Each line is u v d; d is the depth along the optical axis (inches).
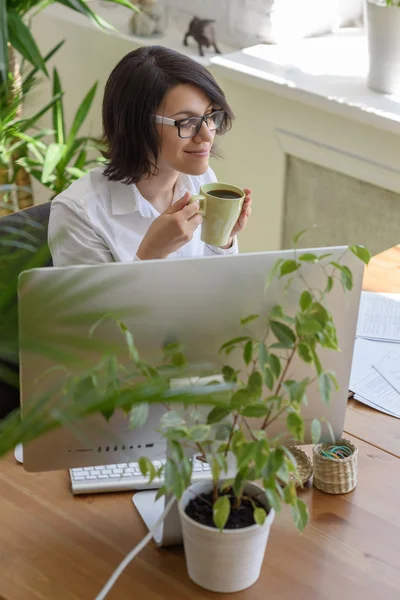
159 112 75.2
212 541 52.1
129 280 52.6
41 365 53.4
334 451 64.7
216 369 56.6
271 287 55.7
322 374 53.1
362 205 121.4
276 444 54.1
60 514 60.6
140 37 137.4
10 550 57.4
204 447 54.6
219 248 79.7
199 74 75.5
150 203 82.7
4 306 50.8
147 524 59.6
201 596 54.3
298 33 132.6
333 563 57.3
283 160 127.3
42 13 151.4
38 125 148.6
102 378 49.0
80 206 79.8
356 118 111.5
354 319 58.4
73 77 150.8
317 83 118.3
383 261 94.5
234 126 131.8
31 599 53.7
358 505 62.4
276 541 58.9
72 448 57.5
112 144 78.9
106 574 55.8
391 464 66.6
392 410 72.2
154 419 57.8
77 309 52.3
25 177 131.6
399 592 55.2
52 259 80.1
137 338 54.6
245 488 55.2
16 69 124.4
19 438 41.0
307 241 131.0
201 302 54.8
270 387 52.1
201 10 135.5
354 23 138.3
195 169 77.7
